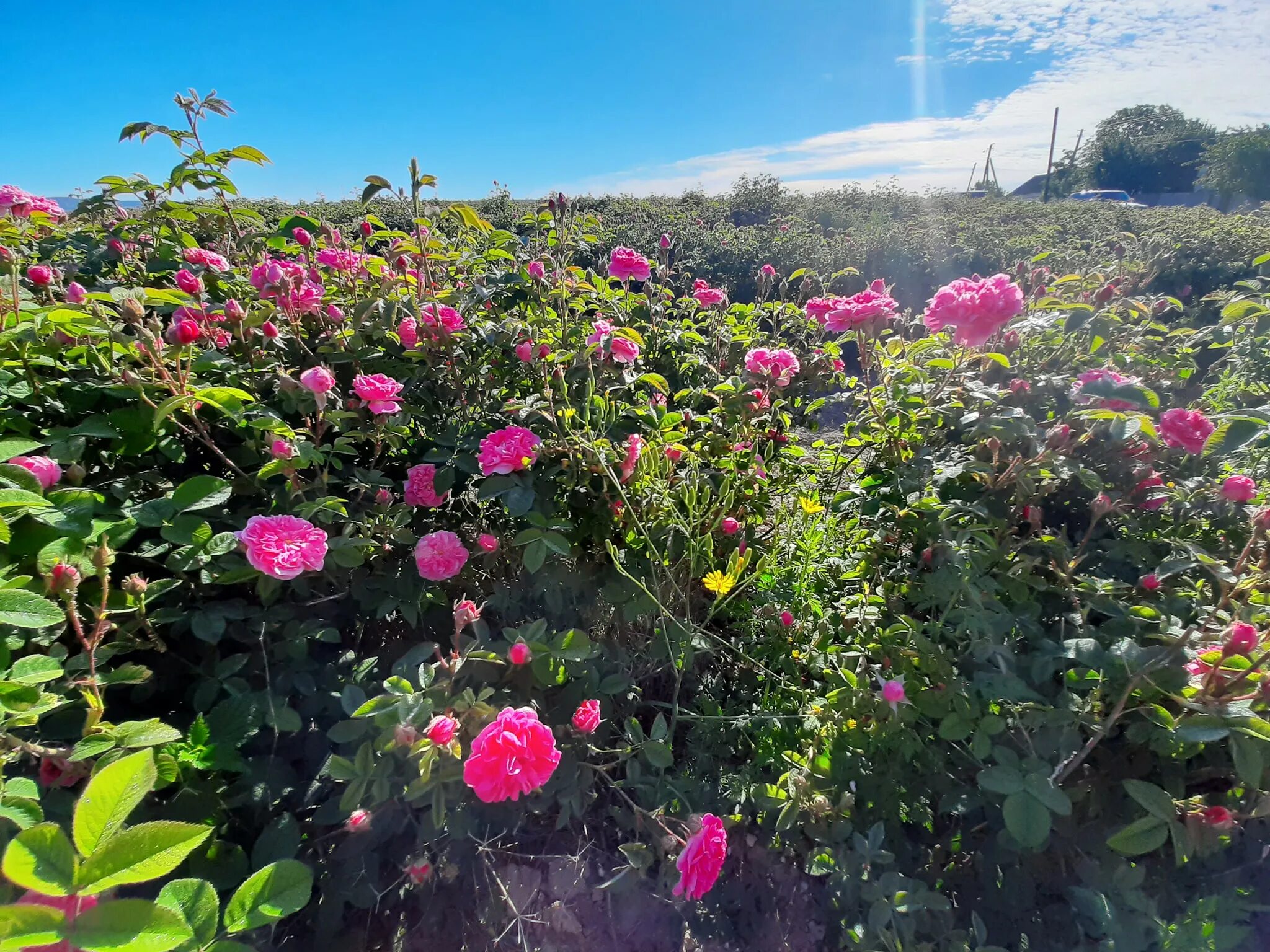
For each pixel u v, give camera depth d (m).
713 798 1.86
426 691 1.50
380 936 1.62
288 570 1.48
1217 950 1.32
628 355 2.28
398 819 1.60
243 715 1.46
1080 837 1.58
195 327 1.73
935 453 2.23
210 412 1.97
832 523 2.38
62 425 1.83
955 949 1.43
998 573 1.88
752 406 2.43
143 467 1.87
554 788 1.70
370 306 2.30
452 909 1.66
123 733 1.15
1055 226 11.07
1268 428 1.72
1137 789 1.40
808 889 1.73
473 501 2.27
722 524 2.25
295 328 2.23
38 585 1.30
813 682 2.13
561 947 1.62
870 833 1.57
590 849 1.82
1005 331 2.50
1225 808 1.47
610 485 2.12
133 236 2.95
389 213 9.50
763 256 8.41
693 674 2.26
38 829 0.75
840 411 3.96
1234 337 2.99
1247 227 8.59
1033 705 1.55
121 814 0.80
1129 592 1.83
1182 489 2.01
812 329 3.31
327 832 1.62
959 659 1.71
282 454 1.70
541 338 2.47
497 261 3.36
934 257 8.55
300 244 2.86
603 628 2.26
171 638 1.68
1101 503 1.81
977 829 1.72
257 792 1.50
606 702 2.01
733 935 1.67
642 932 1.67
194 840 0.80
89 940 0.74
